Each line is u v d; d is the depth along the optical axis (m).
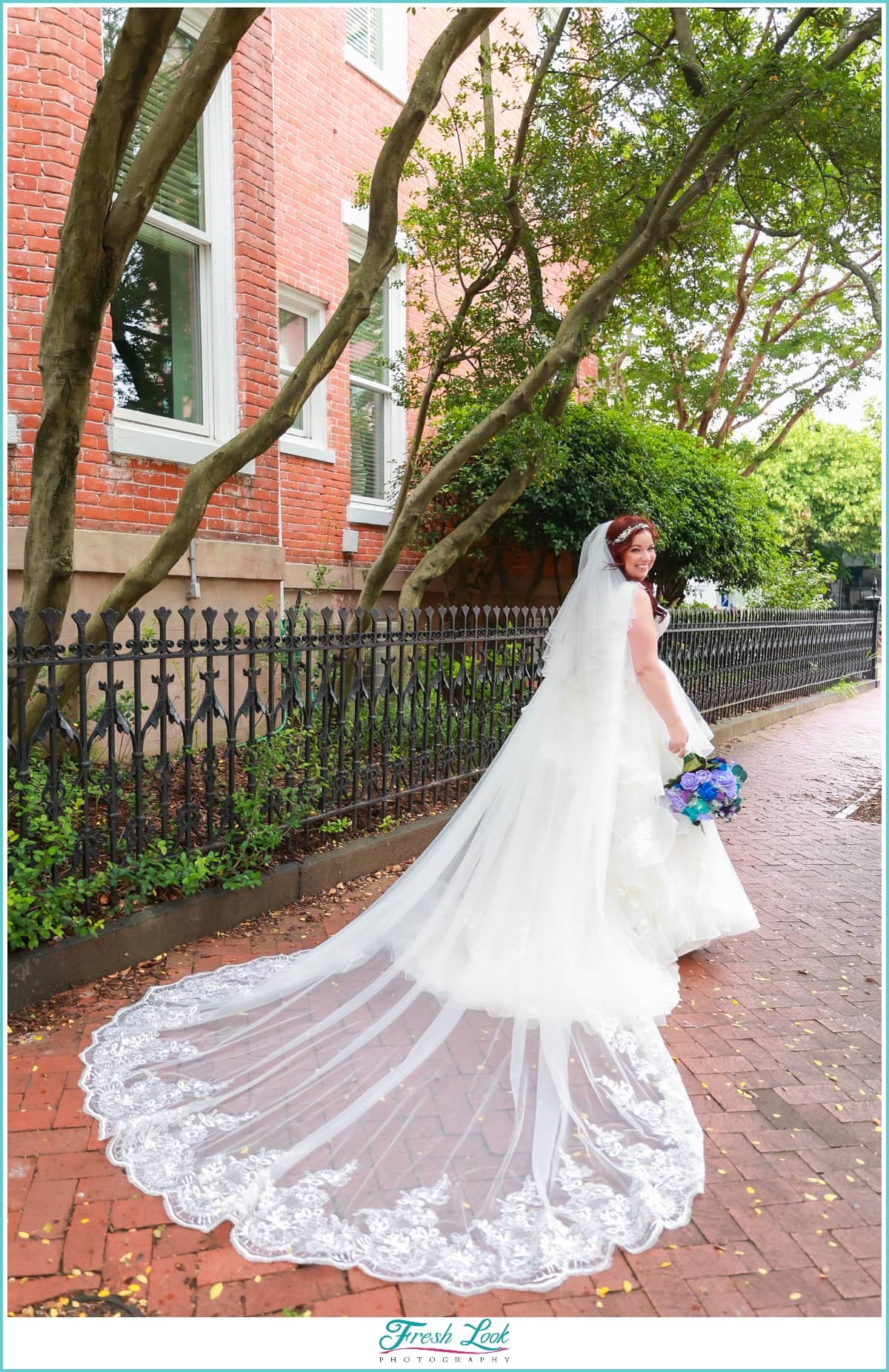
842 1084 2.88
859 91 5.26
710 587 16.80
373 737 5.06
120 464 5.39
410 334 7.03
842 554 31.86
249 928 3.98
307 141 7.68
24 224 4.72
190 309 6.16
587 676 3.52
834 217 6.45
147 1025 3.03
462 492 9.03
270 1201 2.21
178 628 5.79
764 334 14.19
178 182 5.93
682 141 5.68
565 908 3.16
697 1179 2.33
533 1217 2.17
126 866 3.62
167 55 5.80
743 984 3.64
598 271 6.79
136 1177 2.31
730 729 9.62
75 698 4.33
